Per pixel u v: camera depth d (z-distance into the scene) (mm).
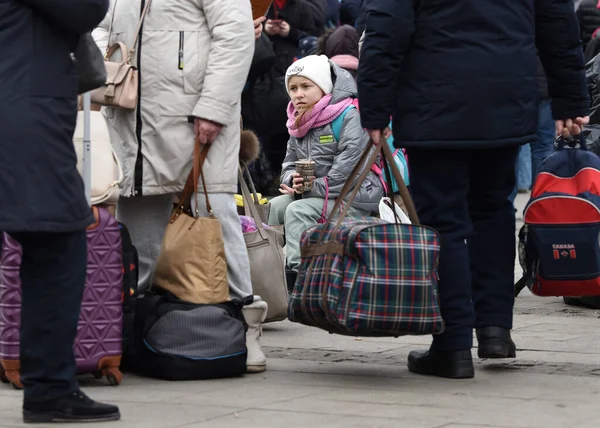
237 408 11805
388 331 12852
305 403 12055
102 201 13352
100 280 13008
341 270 12938
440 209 13438
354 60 24188
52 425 11055
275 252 16828
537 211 16453
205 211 14305
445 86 13086
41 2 10531
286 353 15227
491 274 13930
